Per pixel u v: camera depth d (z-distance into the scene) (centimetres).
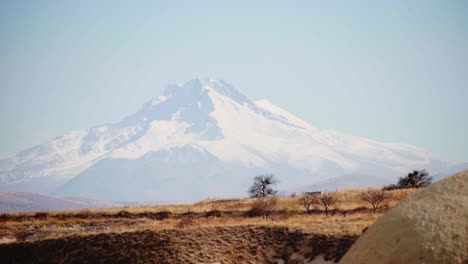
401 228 3447
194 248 9425
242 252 9400
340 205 13838
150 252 9369
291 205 14212
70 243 9850
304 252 9231
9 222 14338
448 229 3297
